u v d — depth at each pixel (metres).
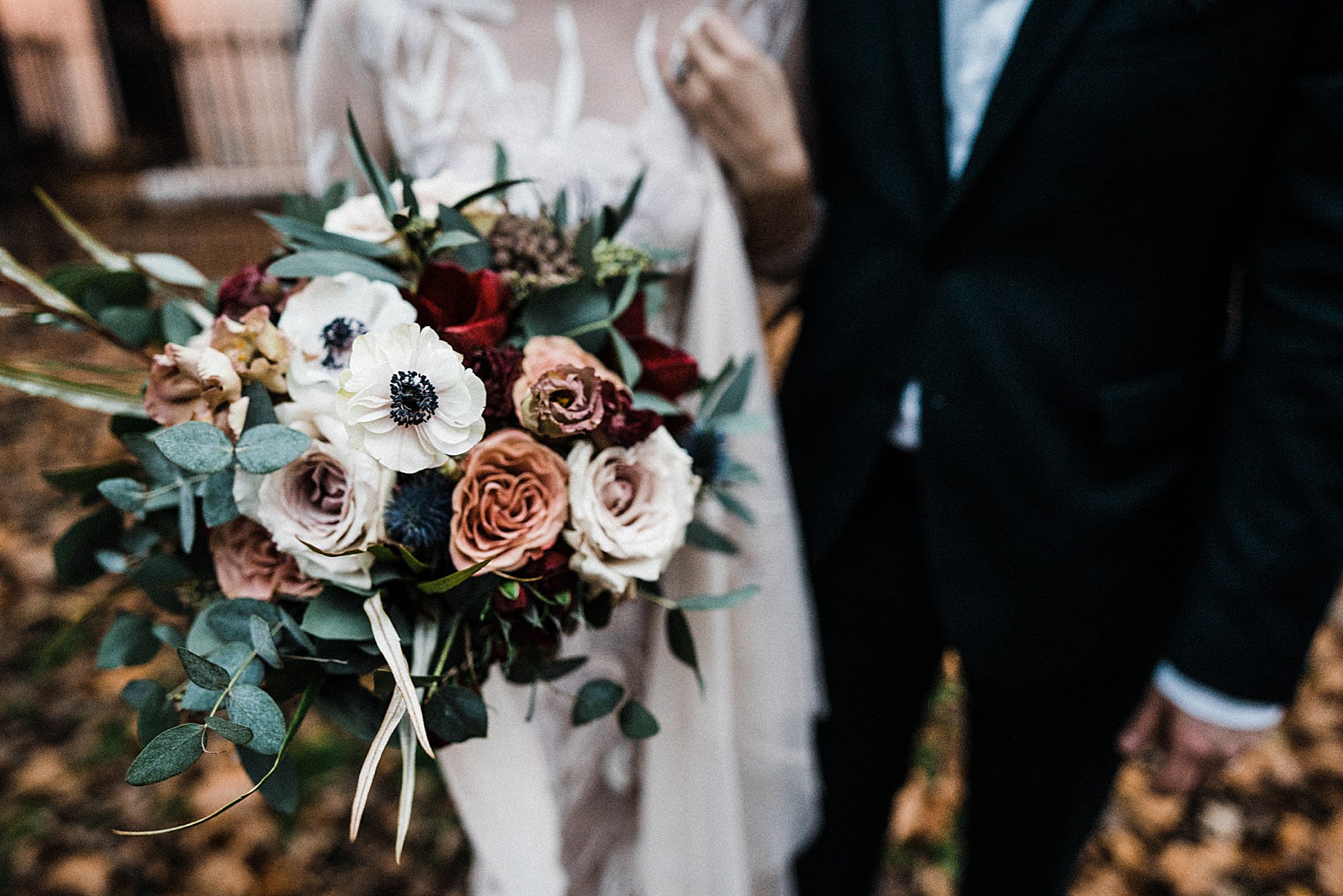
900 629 1.46
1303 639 1.05
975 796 1.47
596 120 1.19
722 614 1.25
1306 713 2.61
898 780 1.59
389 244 0.89
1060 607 1.24
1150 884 2.11
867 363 1.29
